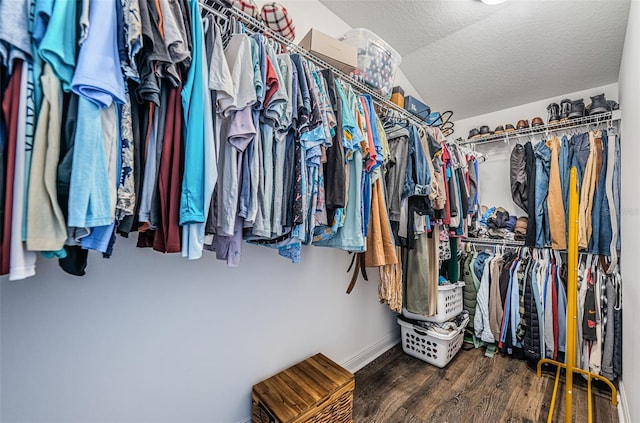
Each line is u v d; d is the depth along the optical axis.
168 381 1.06
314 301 1.65
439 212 1.70
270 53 0.88
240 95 0.77
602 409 1.55
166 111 0.68
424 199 1.48
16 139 0.47
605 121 2.01
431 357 2.01
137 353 0.99
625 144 1.62
